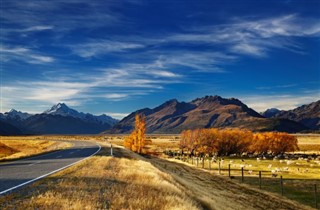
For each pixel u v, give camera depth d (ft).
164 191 67.26
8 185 58.29
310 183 158.51
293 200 123.95
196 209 59.88
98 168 90.17
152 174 88.12
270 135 405.80
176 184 94.94
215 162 278.87
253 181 163.73
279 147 403.13
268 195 130.52
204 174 183.62
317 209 112.37
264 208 110.32
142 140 282.97
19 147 337.72
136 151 281.13
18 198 45.70
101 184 61.36
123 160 126.62
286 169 208.54
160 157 300.81
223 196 119.96
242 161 298.97
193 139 403.54
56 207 40.88
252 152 406.62
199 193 103.81
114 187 59.21
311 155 368.07
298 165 255.09
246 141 403.34
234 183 156.04
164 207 51.16
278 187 147.95
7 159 131.95
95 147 248.32
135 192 57.31
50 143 409.90
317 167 236.02
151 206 50.14
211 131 403.75
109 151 188.34
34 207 40.55
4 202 42.88
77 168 88.99
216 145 397.60
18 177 69.97
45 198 45.14
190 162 272.10
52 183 59.82
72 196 47.88
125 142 293.02
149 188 65.62
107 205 46.21
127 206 47.55
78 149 217.97
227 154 402.93
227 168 226.17
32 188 54.24
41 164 105.50
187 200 67.51
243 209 103.30
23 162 116.67
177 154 364.79
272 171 197.77
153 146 465.06
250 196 127.44
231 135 401.70
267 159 329.52
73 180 64.34
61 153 173.78
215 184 148.66
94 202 45.47
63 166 96.58
